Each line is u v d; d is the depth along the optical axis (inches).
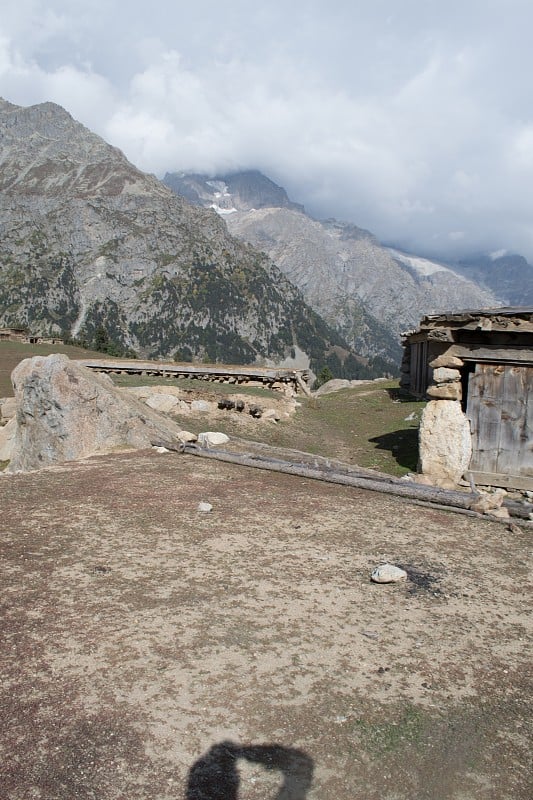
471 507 374.9
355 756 145.1
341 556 283.3
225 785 133.6
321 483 443.8
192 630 200.2
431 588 248.8
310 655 188.2
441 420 506.9
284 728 153.2
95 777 133.5
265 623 208.2
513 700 170.9
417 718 159.9
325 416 941.2
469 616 223.1
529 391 487.8
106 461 501.7
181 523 324.5
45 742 143.3
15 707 155.1
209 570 256.5
